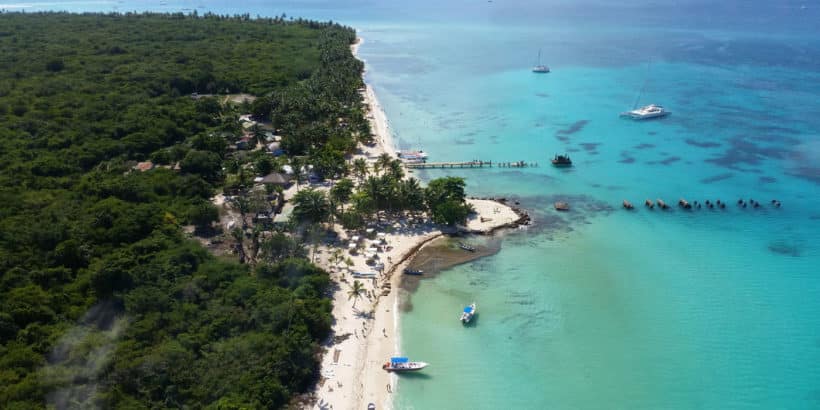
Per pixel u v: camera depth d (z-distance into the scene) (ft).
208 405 207.10
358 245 343.46
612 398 236.63
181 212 356.18
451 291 305.94
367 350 258.57
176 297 262.47
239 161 449.89
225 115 569.64
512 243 355.56
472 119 609.01
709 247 353.31
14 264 272.92
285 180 418.51
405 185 376.27
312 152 465.88
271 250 310.04
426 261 333.42
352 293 284.20
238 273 288.92
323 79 652.48
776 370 253.24
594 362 256.32
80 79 604.08
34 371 211.00
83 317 245.45
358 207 360.69
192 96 634.84
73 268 282.56
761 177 453.58
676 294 305.94
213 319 251.19
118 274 263.70
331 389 233.55
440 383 241.76
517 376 247.29
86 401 197.88
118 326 238.48
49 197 347.56
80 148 430.61
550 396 237.04
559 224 380.78
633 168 473.26
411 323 279.49
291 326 247.91
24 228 300.20
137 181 386.73
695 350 264.52
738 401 236.84
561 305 295.48
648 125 580.71
